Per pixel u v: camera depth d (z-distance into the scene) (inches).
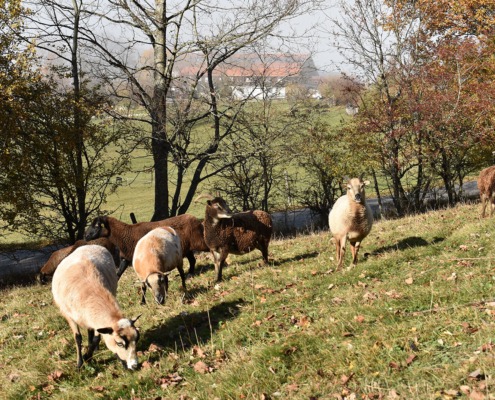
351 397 239.1
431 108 959.0
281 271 471.5
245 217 496.4
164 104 1035.3
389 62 1005.2
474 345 259.6
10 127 797.9
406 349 272.2
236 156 1031.6
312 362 281.1
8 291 673.6
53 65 969.5
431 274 386.0
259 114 1060.5
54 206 941.2
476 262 395.9
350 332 306.3
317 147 1071.6
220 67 1122.0
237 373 285.1
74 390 310.5
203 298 425.7
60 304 335.3
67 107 895.1
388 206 1284.4
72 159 919.7
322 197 1173.1
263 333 334.0
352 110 1104.2
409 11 1010.1
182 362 321.1
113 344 309.7
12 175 845.2
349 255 502.9
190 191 1092.5
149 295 466.6
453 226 546.6
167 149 1053.8
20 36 884.0
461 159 1063.0
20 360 364.2
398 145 1021.8
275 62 1126.4
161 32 1077.8
